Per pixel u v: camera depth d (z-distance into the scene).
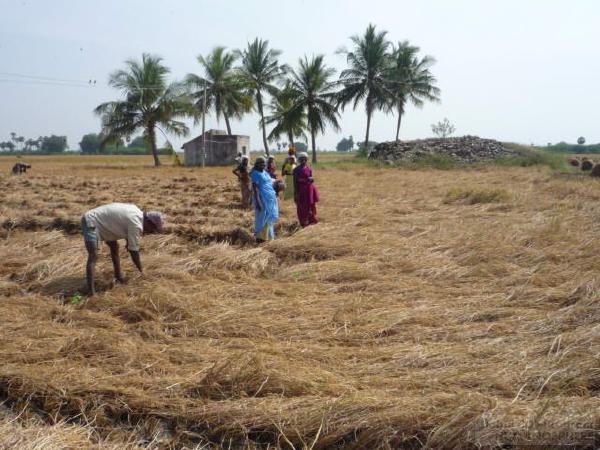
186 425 3.46
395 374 3.90
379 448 3.13
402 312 5.10
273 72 42.06
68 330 4.87
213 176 24.55
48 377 3.86
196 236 8.79
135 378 3.87
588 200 12.34
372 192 15.48
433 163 31.33
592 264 6.52
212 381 3.73
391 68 41.97
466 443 3.05
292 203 12.66
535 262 6.88
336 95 41.91
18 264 7.01
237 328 4.87
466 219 10.20
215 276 6.55
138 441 3.34
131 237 6.01
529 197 13.10
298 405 3.43
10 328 4.87
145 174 27.50
